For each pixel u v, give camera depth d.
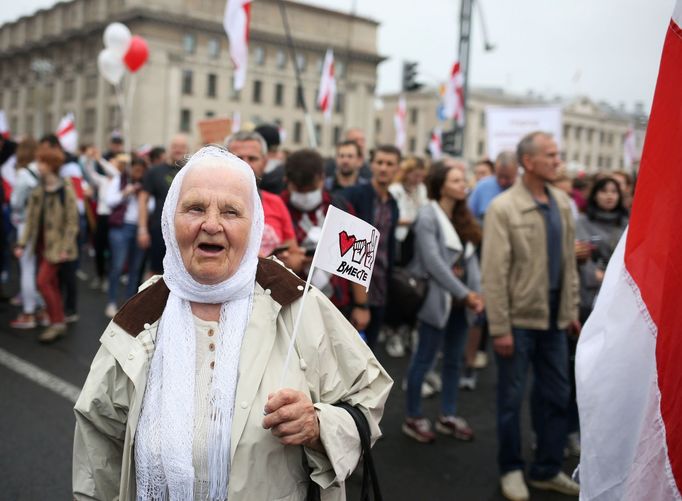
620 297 1.86
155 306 1.73
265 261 1.81
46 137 6.38
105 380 1.70
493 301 3.61
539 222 3.59
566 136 63.28
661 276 1.74
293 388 1.66
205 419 1.61
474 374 5.78
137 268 7.66
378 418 1.79
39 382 5.17
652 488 1.69
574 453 4.45
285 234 3.46
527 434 4.78
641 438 1.73
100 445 1.73
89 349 6.17
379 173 4.52
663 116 1.74
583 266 4.30
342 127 55.47
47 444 4.04
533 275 3.58
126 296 8.48
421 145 65.81
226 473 1.59
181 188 1.68
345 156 5.03
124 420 1.72
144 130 45.22
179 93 46.62
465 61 13.41
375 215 4.46
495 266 3.60
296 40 51.84
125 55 8.63
